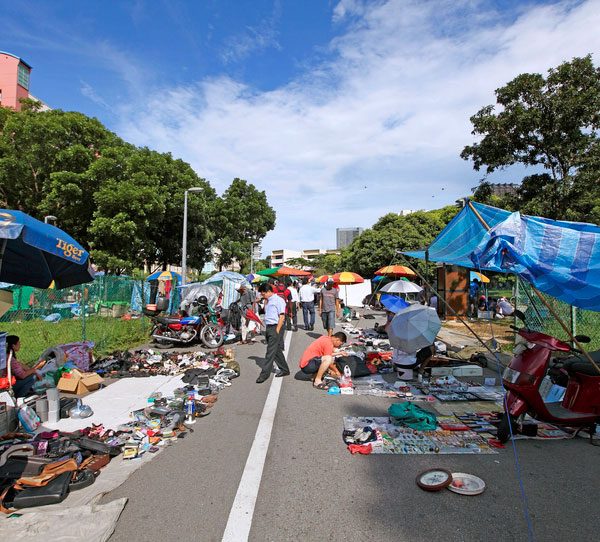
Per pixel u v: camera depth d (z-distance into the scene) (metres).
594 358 5.12
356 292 29.34
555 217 12.00
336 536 2.96
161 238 28.12
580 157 11.79
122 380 7.67
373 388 7.04
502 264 4.75
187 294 12.12
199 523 3.16
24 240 4.42
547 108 11.89
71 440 4.41
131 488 3.73
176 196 24.52
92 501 3.45
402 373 7.50
